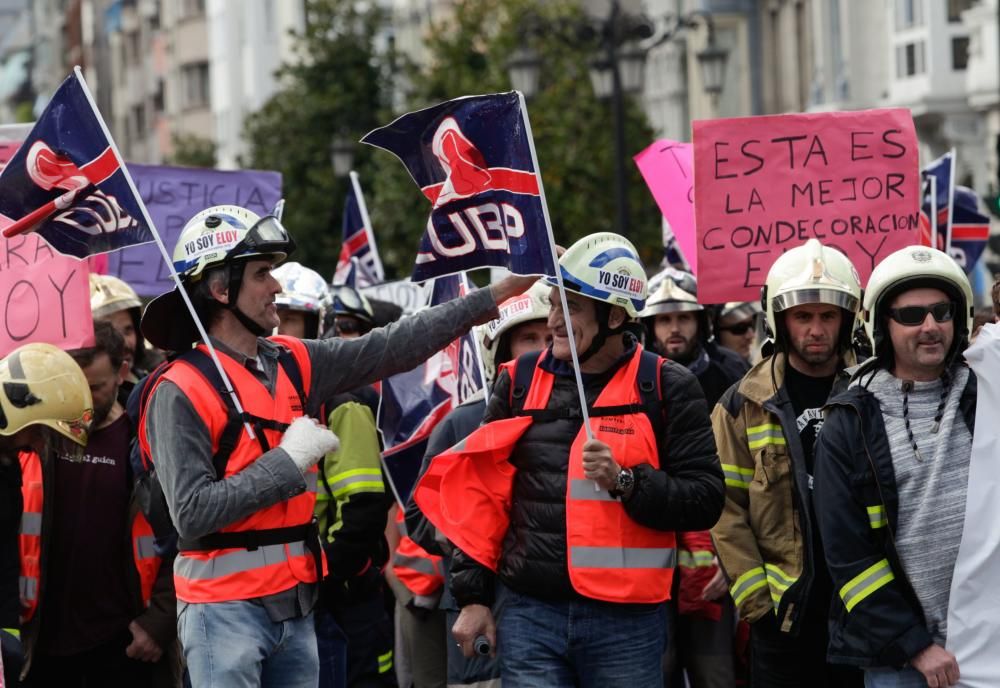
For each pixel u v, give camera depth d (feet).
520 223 25.79
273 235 25.32
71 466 29.58
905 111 35.22
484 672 31.22
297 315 35.78
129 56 357.41
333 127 154.20
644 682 26.04
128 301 35.55
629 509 25.38
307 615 25.67
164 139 326.85
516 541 26.20
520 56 93.66
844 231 35.32
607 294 25.66
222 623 24.71
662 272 39.45
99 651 30.04
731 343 44.62
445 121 26.43
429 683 34.27
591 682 26.18
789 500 28.63
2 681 26.50
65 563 29.55
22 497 27.55
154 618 30.04
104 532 29.73
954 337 25.12
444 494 26.40
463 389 34.30
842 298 28.35
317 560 25.70
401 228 123.85
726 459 29.14
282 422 25.26
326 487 30.86
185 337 25.96
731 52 162.81
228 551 24.82
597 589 25.53
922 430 24.85
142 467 29.22
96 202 26.35
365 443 30.76
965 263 49.26
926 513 24.53
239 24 284.82
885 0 138.10
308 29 156.66
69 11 451.94
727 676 33.17
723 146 35.17
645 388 25.96
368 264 49.62
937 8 131.03
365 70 155.74
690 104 169.68
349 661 31.63
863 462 24.97
